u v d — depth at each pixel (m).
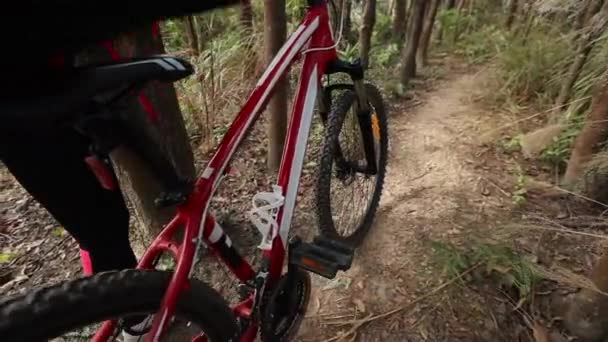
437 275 1.86
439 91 3.70
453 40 4.94
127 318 0.94
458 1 5.84
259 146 2.64
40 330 0.75
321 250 1.38
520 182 2.44
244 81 2.91
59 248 1.94
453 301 1.76
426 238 2.06
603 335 1.56
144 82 0.74
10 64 0.56
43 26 0.54
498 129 2.98
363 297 1.79
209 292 1.08
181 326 1.49
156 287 0.93
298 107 1.44
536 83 3.31
